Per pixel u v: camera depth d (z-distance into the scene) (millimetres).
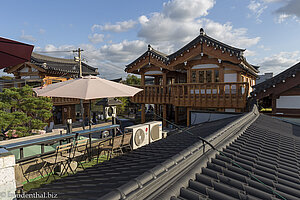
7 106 10000
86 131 5801
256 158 2855
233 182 2012
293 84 9297
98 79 5473
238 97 10820
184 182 1874
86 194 1907
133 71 16688
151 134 7312
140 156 3428
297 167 2729
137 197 1450
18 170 4621
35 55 19969
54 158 5012
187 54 13195
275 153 3225
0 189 2248
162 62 14609
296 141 4219
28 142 4531
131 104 27094
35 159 4984
